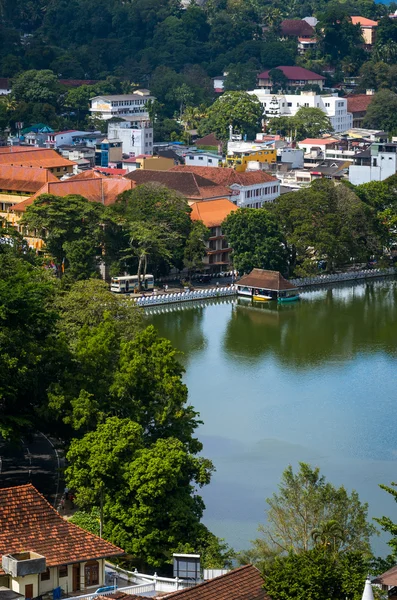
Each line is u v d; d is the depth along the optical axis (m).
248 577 138.25
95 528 183.12
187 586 156.75
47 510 148.25
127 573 160.25
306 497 173.38
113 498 184.50
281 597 141.88
